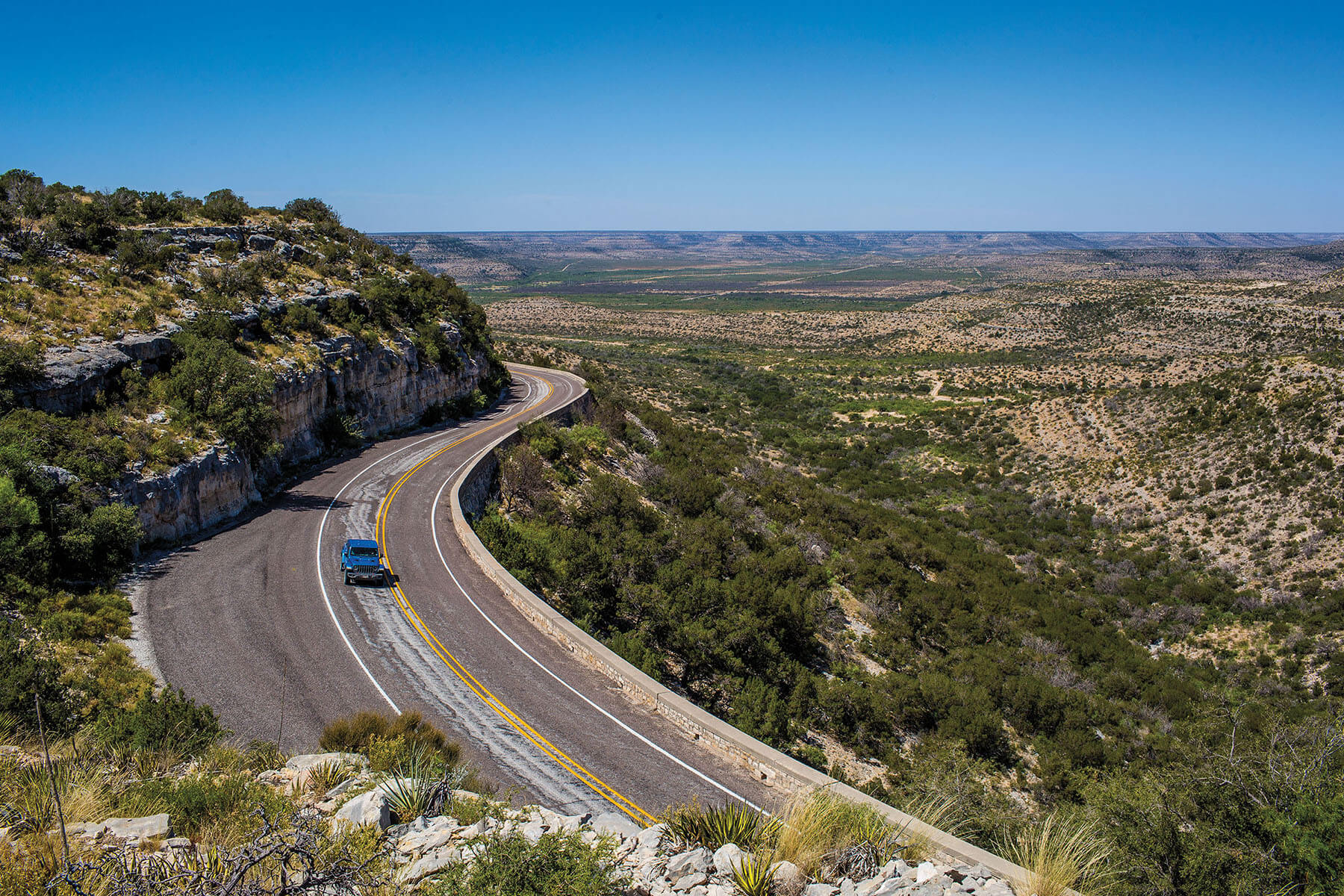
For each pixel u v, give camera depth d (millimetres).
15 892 5523
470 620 20562
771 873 7363
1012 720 25422
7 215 32250
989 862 8031
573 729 15070
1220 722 15773
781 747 19688
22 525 18547
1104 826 9180
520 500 35938
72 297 29422
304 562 23641
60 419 22922
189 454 25562
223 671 16453
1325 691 29828
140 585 20500
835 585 35500
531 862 6609
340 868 5973
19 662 12836
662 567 28438
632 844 8320
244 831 7242
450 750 13039
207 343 29453
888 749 22078
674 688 21172
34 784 7562
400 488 32688
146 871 5945
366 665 17328
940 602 35375
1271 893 7695
